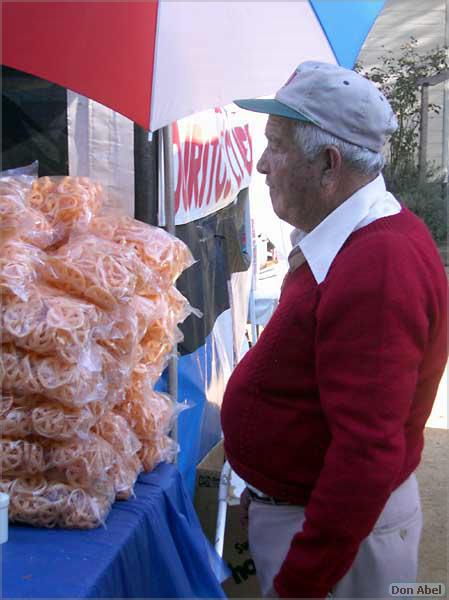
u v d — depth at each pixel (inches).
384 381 44.6
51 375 52.7
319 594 47.9
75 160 90.7
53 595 45.6
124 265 59.1
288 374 51.7
